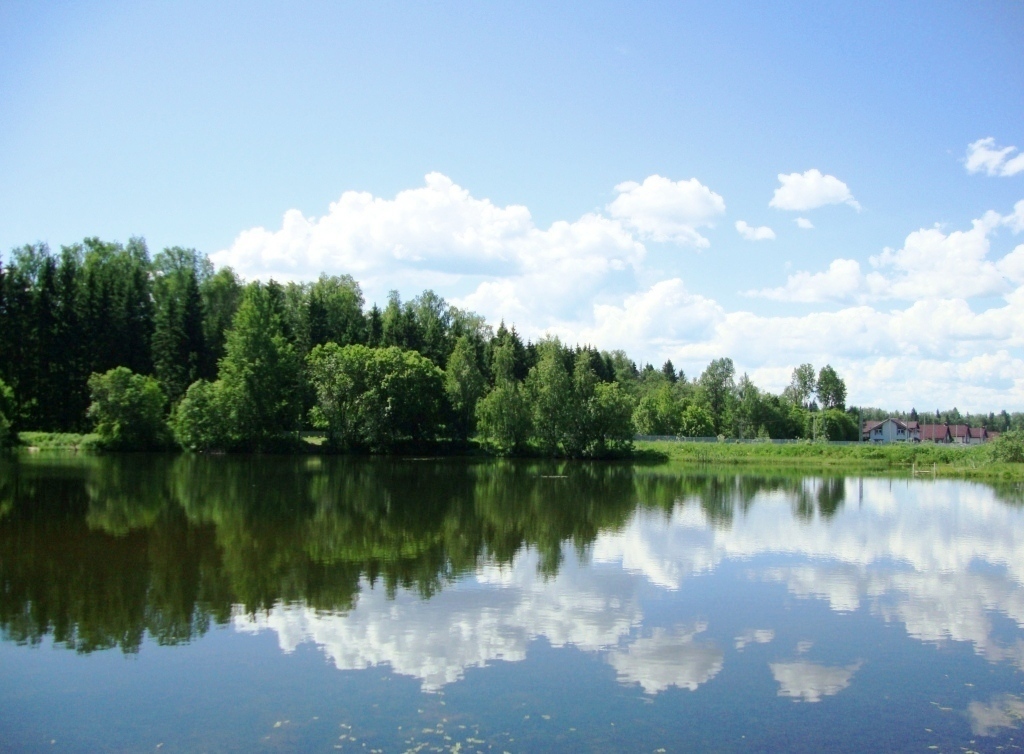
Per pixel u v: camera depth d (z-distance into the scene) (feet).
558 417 306.55
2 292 269.44
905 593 78.33
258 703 48.11
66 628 62.90
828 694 51.31
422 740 43.11
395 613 68.18
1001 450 257.14
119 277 315.17
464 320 459.73
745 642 61.87
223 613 67.56
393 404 286.05
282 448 275.80
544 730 44.75
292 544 99.60
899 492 183.11
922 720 47.52
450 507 140.05
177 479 174.40
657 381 574.56
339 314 375.45
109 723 45.24
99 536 102.06
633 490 180.75
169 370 289.94
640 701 49.39
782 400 506.07
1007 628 66.64
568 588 78.43
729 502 157.58
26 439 257.34
